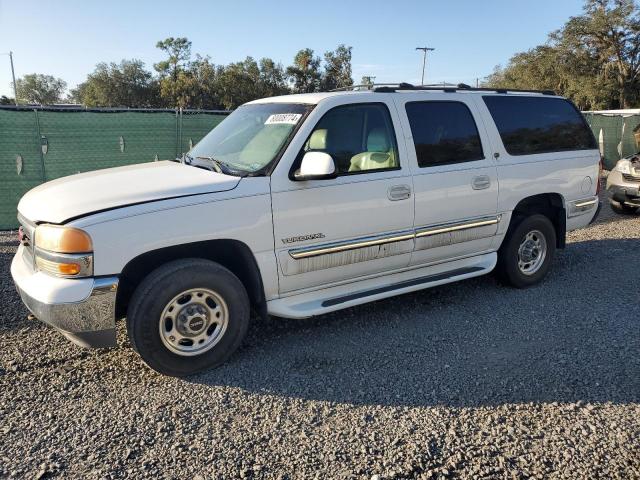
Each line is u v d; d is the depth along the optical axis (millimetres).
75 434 3072
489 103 5145
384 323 4688
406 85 4727
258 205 3766
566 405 3377
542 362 3949
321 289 4262
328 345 4258
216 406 3379
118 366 3875
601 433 3088
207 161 4316
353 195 4148
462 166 4789
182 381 3688
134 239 3393
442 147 4707
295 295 4145
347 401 3445
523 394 3512
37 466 2795
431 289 5562
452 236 4805
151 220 3438
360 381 3699
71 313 3312
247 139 4312
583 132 5902
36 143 8711
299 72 85250
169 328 3625
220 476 2736
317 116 4070
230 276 3758
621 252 7004
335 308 4227
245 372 3816
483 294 5402
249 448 2967
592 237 7957
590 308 5008
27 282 3506
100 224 3311
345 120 4227
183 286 3572
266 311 4023
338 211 4098
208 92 77875
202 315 3697
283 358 4035
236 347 3902
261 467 2807
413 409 3350
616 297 5297
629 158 9656
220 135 4711
